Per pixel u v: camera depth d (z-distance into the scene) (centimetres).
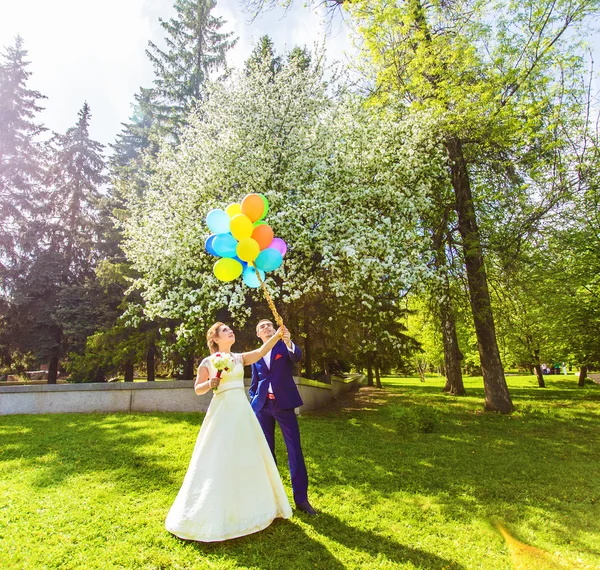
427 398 1439
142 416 870
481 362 1079
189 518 316
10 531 331
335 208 899
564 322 1427
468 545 323
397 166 921
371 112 1060
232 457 331
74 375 1725
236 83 1117
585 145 936
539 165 942
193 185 983
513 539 334
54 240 2105
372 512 381
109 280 1510
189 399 974
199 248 902
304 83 1088
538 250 980
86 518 355
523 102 980
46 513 366
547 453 614
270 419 405
